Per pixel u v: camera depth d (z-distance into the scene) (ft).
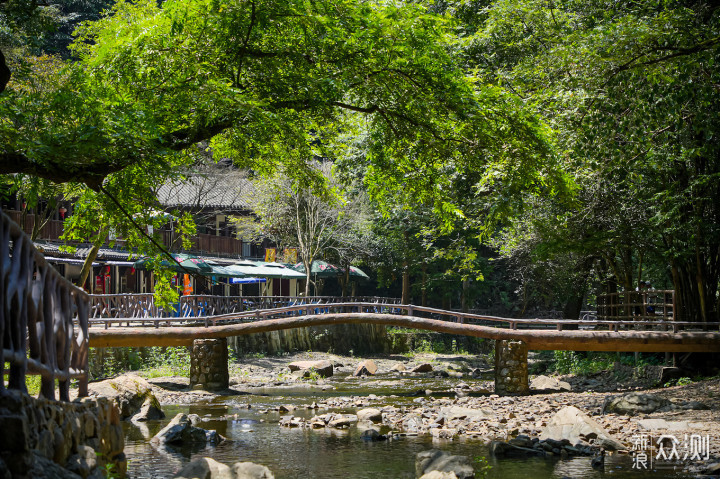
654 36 39.73
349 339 126.41
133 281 116.78
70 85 30.94
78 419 19.08
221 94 31.99
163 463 33.37
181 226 42.91
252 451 37.52
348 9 36.37
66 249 41.01
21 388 15.42
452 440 40.65
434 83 38.29
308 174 46.21
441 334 148.56
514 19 65.72
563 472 31.12
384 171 46.68
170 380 72.74
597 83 43.27
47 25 34.55
